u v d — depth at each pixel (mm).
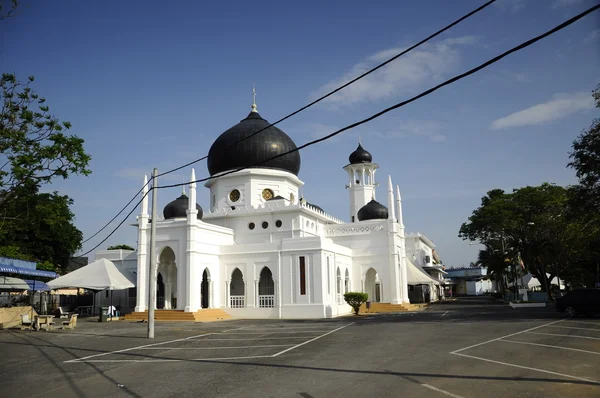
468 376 12523
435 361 14930
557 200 50938
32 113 26156
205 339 23234
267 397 10922
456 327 25500
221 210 49406
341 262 44938
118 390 12203
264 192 49500
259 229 46688
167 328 30250
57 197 31594
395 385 11703
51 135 26469
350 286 47219
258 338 23094
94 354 18875
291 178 50656
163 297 45062
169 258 44625
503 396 10422
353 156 59688
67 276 38875
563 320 28625
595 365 13773
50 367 16094
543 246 54750
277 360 16047
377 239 47750
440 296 83438
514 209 54250
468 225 61250
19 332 29062
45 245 56188
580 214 35125
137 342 22547
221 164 50250
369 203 51312
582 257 60594
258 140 49562
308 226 47719
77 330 29812
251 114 53812
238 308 41750
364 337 22141
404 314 39250
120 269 46562
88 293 56188
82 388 12586
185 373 14203
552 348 17172
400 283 50031
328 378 12789
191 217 40562
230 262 43000
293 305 39812
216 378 13281
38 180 27203
